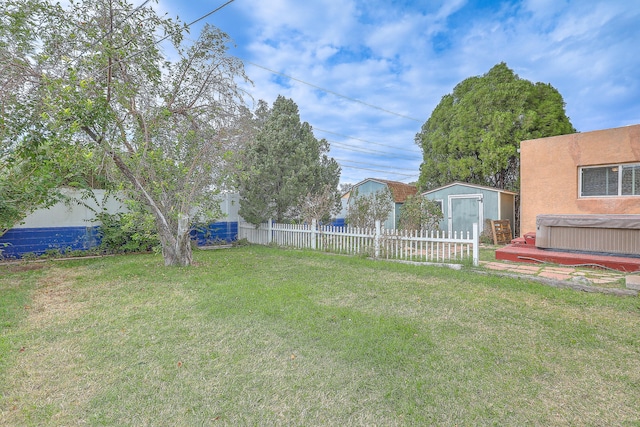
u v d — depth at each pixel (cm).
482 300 480
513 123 1300
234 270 710
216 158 771
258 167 1084
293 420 223
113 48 588
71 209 980
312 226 1020
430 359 303
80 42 579
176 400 245
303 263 799
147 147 680
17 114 490
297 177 1117
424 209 1090
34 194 733
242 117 786
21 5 529
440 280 604
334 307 446
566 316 412
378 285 571
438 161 1567
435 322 395
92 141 605
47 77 497
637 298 475
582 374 277
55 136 512
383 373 280
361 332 361
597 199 887
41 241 939
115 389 259
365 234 874
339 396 248
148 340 348
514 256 790
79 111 511
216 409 235
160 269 724
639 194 829
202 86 760
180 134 752
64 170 711
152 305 468
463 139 1415
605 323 387
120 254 1009
